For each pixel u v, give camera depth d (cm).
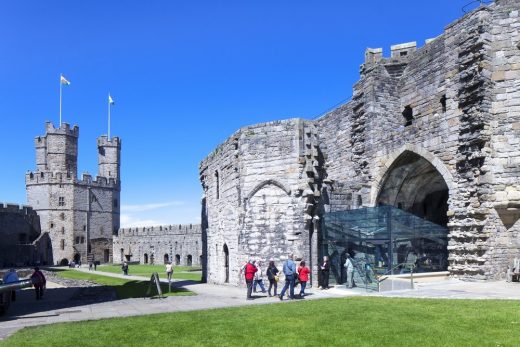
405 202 2944
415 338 963
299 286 2095
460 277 2120
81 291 2512
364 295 1709
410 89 2655
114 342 1014
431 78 2484
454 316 1173
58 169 8556
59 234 8319
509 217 2045
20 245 7294
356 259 2153
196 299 1827
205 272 3216
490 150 2081
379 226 2277
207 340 1013
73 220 8431
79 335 1094
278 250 2139
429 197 3084
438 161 2391
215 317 1304
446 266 2453
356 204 2381
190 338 1035
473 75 2155
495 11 2155
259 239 2188
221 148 2727
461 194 2200
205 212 3253
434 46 2477
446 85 2367
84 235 8594
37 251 7781
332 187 2314
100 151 9519
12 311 1614
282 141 2197
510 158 2056
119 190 9506
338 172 3303
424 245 2433
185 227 7856
